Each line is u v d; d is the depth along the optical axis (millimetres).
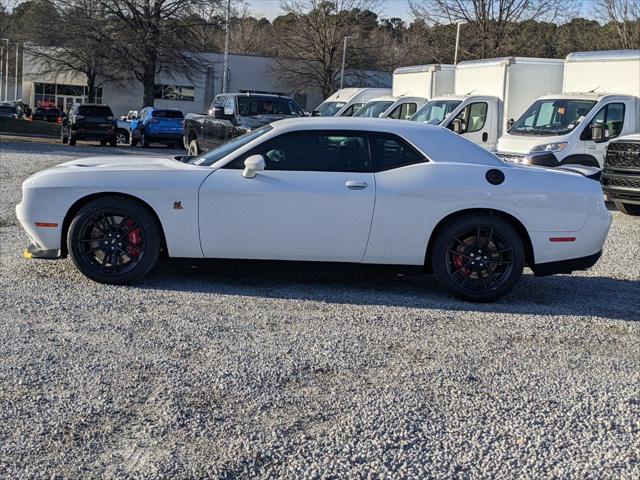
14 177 16344
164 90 63719
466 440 3977
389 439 3945
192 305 6320
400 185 6762
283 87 62344
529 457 3814
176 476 3494
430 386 4695
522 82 18281
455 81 20922
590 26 40781
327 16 57312
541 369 5090
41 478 3443
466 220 6793
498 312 6570
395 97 23766
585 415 4344
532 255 6910
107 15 49188
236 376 4715
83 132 32531
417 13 44844
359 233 6777
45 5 49969
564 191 6836
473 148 7074
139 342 5289
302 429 4031
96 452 3701
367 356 5188
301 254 6828
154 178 6777
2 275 7109
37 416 4059
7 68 75688
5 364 4766
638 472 3693
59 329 5508
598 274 8484
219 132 18094
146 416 4117
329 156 6906
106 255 6848
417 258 6863
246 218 6750
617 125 15305
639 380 4945
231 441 3861
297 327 5809
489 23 42156
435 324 6066
